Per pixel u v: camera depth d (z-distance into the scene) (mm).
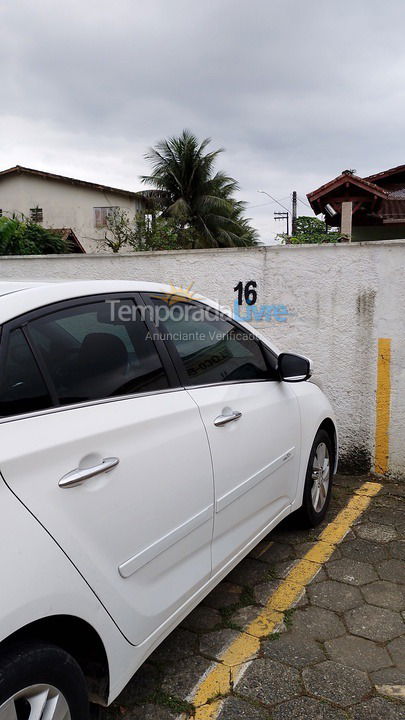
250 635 2578
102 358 2045
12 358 1699
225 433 2465
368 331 4465
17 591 1403
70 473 1658
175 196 31453
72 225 27328
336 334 4566
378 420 4516
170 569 2094
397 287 4340
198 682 2273
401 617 2689
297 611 2760
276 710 2111
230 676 2305
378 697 2166
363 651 2445
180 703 2162
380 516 3855
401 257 4309
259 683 2258
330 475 3914
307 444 3396
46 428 1675
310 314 4625
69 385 1860
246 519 2686
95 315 2115
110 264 5062
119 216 22641
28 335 1799
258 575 3113
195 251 4855
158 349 2338
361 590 2934
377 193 12445
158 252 4945
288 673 2312
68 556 1581
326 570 3150
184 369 2434
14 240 8750
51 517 1561
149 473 1961
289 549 3410
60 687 1563
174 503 2080
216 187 31516
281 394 3150
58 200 27156
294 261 4629
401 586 2967
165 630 2074
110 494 1780
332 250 4512
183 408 2254
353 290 4480
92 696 1817
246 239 33688
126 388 2074
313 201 13203
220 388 2611
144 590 1930
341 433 4645
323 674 2303
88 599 1642
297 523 3621
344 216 12508
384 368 4445
